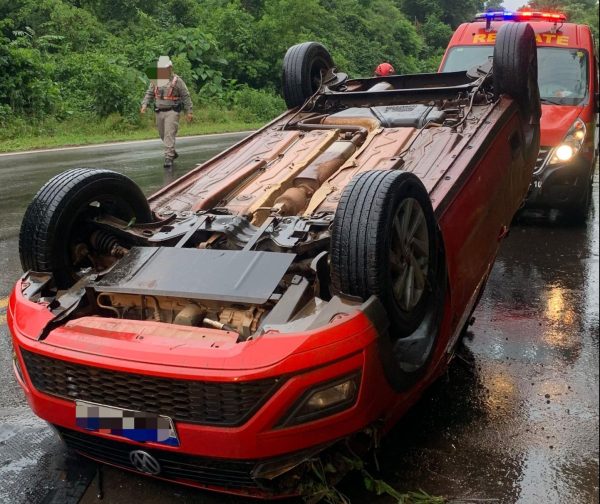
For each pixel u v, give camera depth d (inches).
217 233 138.9
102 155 499.8
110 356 105.0
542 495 114.7
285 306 112.3
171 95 420.8
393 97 210.2
